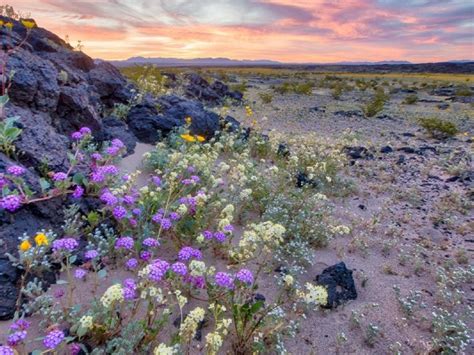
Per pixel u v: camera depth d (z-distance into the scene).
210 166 5.61
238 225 4.86
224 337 2.91
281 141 10.90
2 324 2.61
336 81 55.38
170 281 2.99
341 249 4.72
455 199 6.95
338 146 10.21
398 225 5.87
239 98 25.94
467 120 20.06
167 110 8.55
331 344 3.11
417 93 39.66
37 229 3.31
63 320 2.68
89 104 6.37
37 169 3.98
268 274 3.91
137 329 2.57
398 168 9.38
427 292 4.04
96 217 3.57
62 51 9.25
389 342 3.22
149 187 4.66
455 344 3.14
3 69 4.67
